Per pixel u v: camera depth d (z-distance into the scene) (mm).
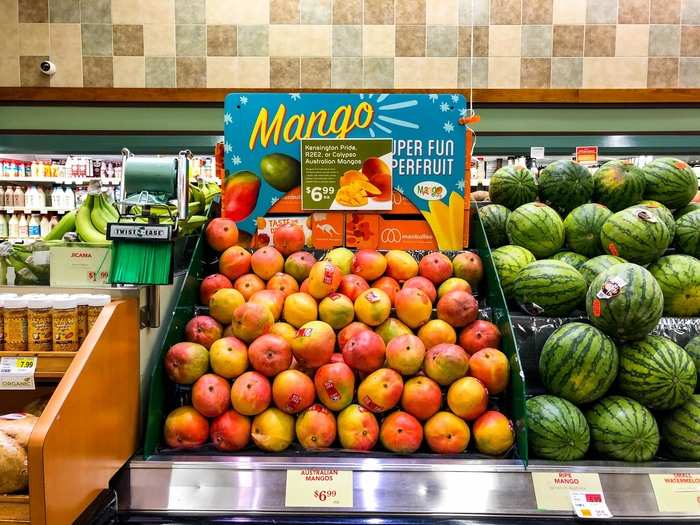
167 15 3229
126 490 1159
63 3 3209
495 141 3381
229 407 1268
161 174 1236
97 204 1529
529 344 1431
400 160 1648
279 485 1148
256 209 1669
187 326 1399
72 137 3344
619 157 3744
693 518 1128
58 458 936
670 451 1285
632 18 3223
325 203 1653
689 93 3238
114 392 1141
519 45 3242
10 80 3250
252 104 1651
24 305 1137
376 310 1356
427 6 3234
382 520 1112
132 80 3256
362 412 1250
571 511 1120
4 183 5227
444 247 1662
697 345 1372
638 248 1510
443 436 1225
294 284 1500
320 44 3244
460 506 1123
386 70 3260
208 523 1116
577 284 1436
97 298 1176
